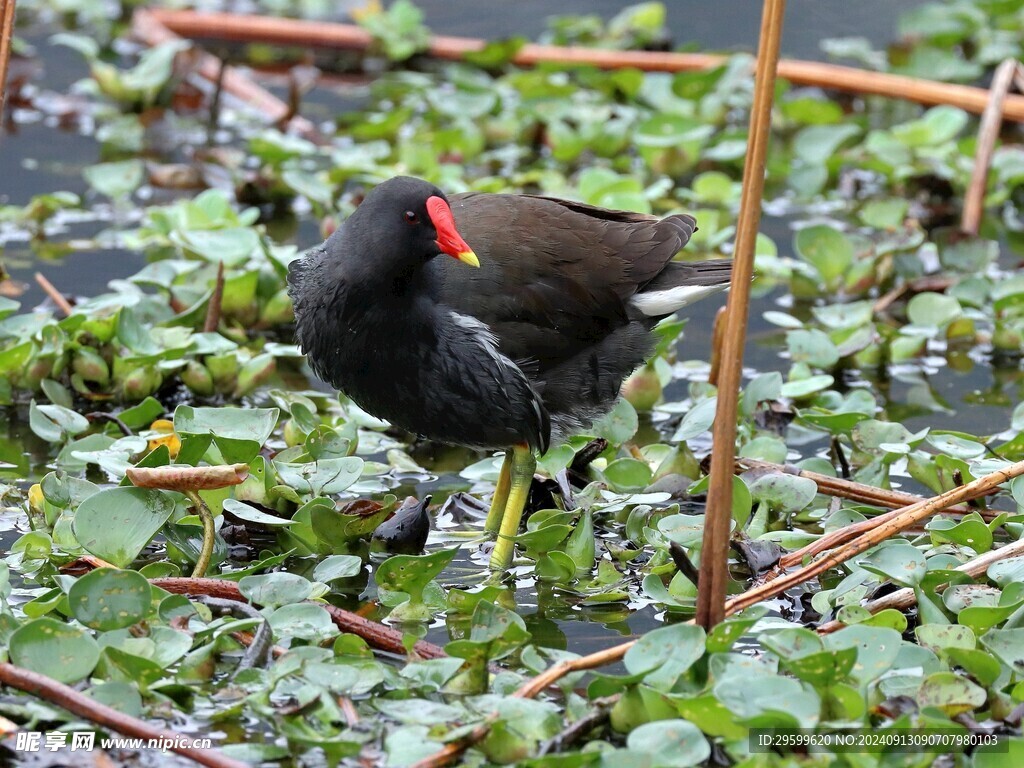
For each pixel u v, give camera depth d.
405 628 7.74
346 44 18.08
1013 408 10.80
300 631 7.15
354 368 8.44
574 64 16.80
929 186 14.97
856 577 7.63
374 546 8.63
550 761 6.02
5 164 15.09
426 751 6.24
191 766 6.36
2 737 6.31
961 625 7.08
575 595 8.20
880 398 11.03
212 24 18.20
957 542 8.04
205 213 12.66
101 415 10.06
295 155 14.38
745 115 17.50
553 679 6.74
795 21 19.44
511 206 9.05
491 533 8.97
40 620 6.76
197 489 7.55
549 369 8.93
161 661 6.82
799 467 9.32
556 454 9.30
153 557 8.39
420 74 17.73
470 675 6.89
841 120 16.34
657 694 6.46
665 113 15.36
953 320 11.82
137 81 16.20
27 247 13.17
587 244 9.02
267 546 8.60
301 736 6.30
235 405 10.70
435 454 10.23
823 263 12.52
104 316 11.03
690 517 8.38
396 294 8.16
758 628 7.68
